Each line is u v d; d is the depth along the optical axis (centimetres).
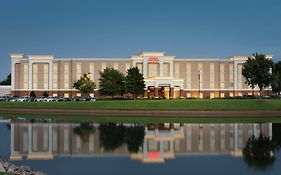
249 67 9719
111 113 7475
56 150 3153
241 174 2281
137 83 11181
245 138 3844
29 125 5144
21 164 2588
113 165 2548
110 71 11669
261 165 2525
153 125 5162
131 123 5478
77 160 2723
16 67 13650
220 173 2308
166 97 12275
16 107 8288
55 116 7094
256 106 7594
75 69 13538
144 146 3341
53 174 2295
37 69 13562
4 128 4759
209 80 13788
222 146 3338
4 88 14775
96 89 13400
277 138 3828
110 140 3700
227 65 13862
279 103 7944
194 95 13675
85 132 4322
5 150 3166
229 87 13850
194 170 2389
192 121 5891
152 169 2417
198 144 3456
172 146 3341
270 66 9775
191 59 13700
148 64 13475
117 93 11519
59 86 13575
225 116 7025
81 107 7888
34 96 13200
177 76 13625
